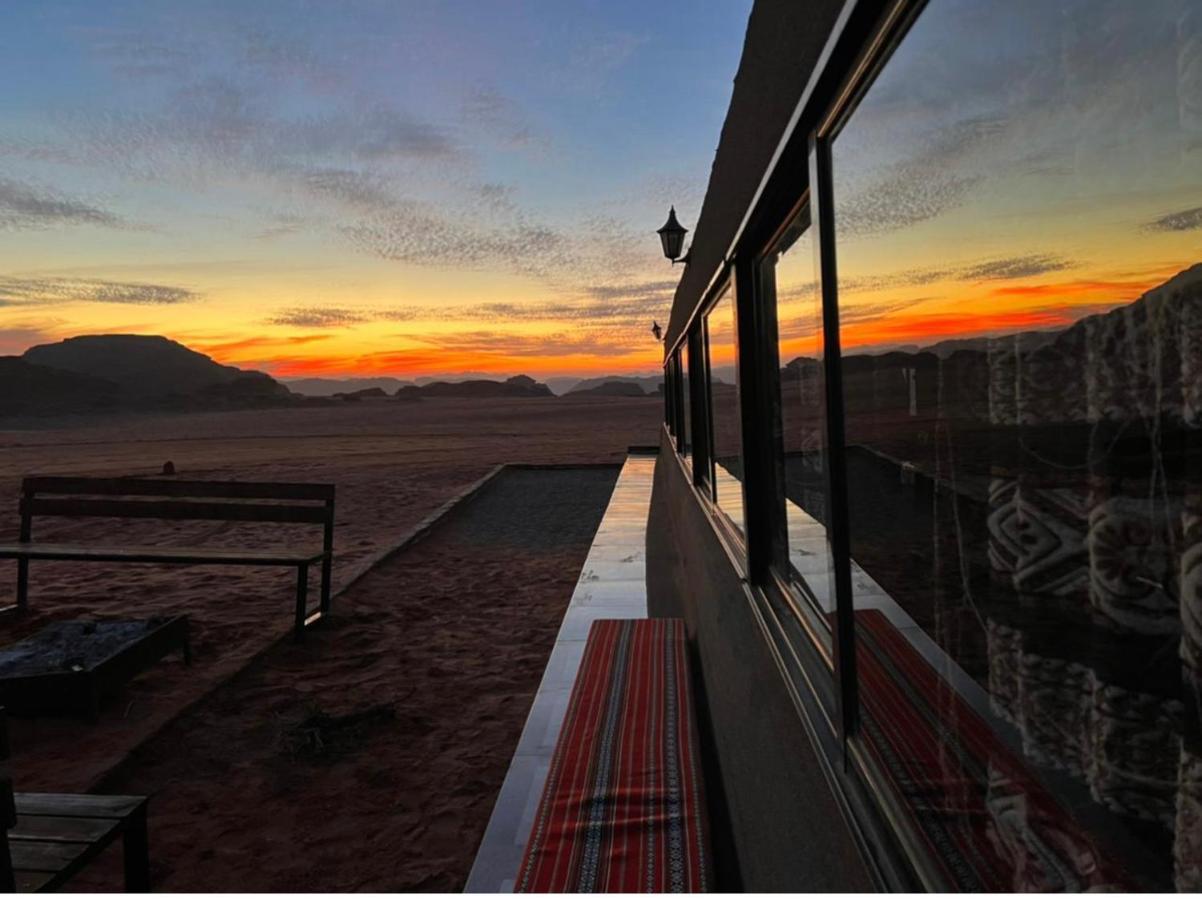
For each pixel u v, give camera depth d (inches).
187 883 110.7
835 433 48.9
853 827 42.1
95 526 470.9
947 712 34.4
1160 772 22.2
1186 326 20.3
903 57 35.0
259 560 222.2
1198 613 20.3
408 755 149.5
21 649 176.2
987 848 31.1
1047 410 25.6
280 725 163.2
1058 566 25.6
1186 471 20.6
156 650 185.0
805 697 57.3
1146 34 20.9
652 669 136.0
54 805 92.5
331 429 2559.1
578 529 406.3
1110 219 22.5
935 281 33.1
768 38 60.6
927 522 35.5
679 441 269.4
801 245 66.4
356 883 109.8
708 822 87.5
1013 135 26.4
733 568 105.3
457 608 255.8
